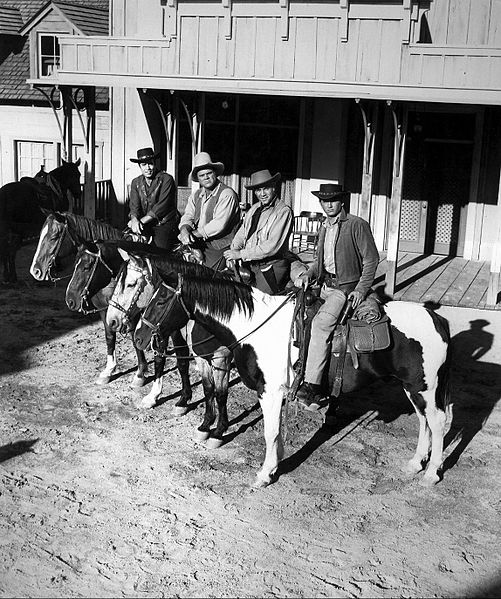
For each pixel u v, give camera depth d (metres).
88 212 16.38
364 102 13.70
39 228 14.30
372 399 9.18
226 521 6.48
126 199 18.19
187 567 5.84
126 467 7.36
